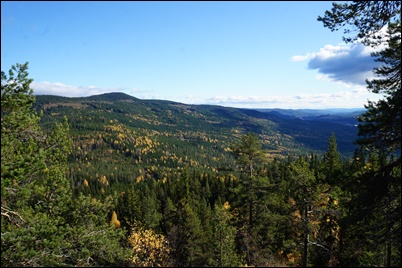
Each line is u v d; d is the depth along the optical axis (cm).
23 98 934
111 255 1038
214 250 2348
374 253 1466
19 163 844
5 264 791
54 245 862
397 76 956
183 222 3145
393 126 905
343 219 1125
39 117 1059
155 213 4662
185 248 2614
